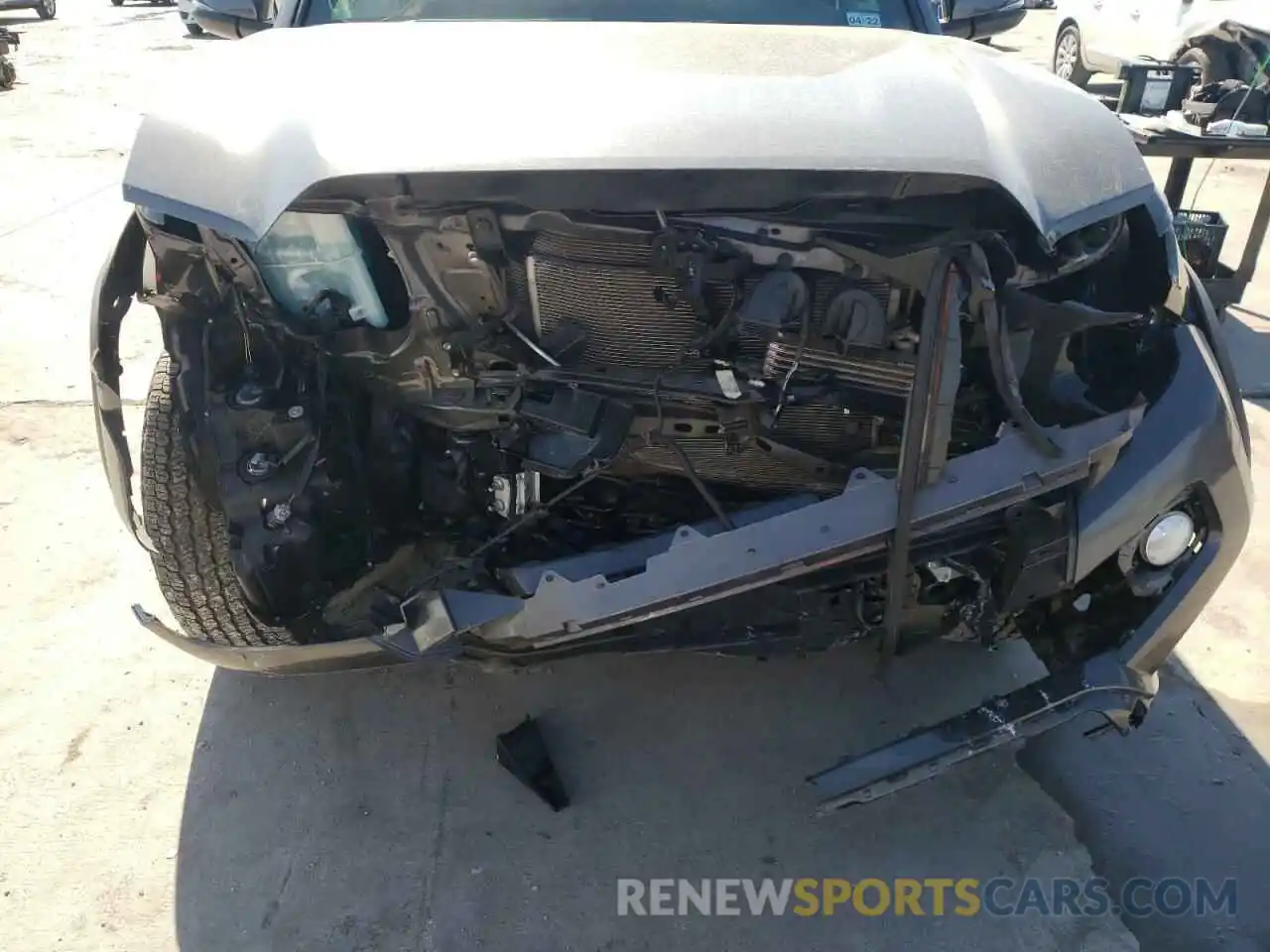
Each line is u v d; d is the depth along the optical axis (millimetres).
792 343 1991
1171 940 2068
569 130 1771
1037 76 2258
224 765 2396
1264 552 3240
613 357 2115
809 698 2633
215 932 2029
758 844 2250
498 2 2787
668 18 2777
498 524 2213
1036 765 2463
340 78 1990
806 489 2227
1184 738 2537
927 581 2100
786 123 1803
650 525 2242
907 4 2893
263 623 2072
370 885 2131
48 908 2057
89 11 17703
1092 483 1957
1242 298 5352
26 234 5621
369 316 2098
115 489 2145
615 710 2582
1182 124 4645
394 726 2518
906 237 1942
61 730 2469
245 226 1779
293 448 2035
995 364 1896
